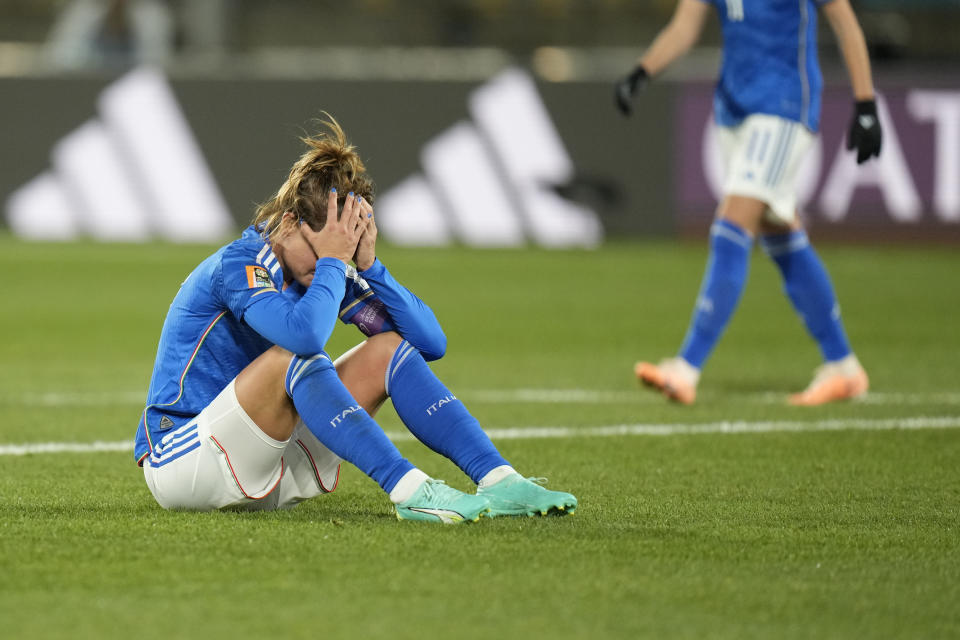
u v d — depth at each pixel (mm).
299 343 11117
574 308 35000
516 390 22891
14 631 8633
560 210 47844
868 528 12133
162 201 47750
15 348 27812
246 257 11578
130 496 13438
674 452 16953
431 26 70000
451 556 10578
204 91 47531
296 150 47312
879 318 33344
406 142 47625
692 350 20828
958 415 20219
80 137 47688
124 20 60906
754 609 9336
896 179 46219
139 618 8922
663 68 21641
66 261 43156
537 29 69688
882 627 8984
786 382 24234
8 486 14102
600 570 10273
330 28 69688
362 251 11883
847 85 46062
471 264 43625
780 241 21406
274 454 11656
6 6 68375
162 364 12008
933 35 65625
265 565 10250
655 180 47656
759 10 20344
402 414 12008
